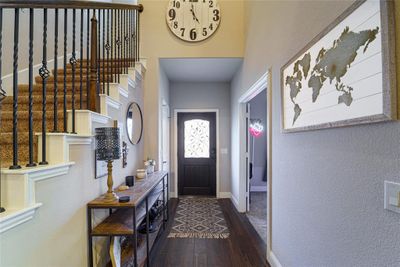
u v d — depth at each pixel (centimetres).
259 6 301
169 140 545
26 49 311
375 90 105
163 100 455
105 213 231
